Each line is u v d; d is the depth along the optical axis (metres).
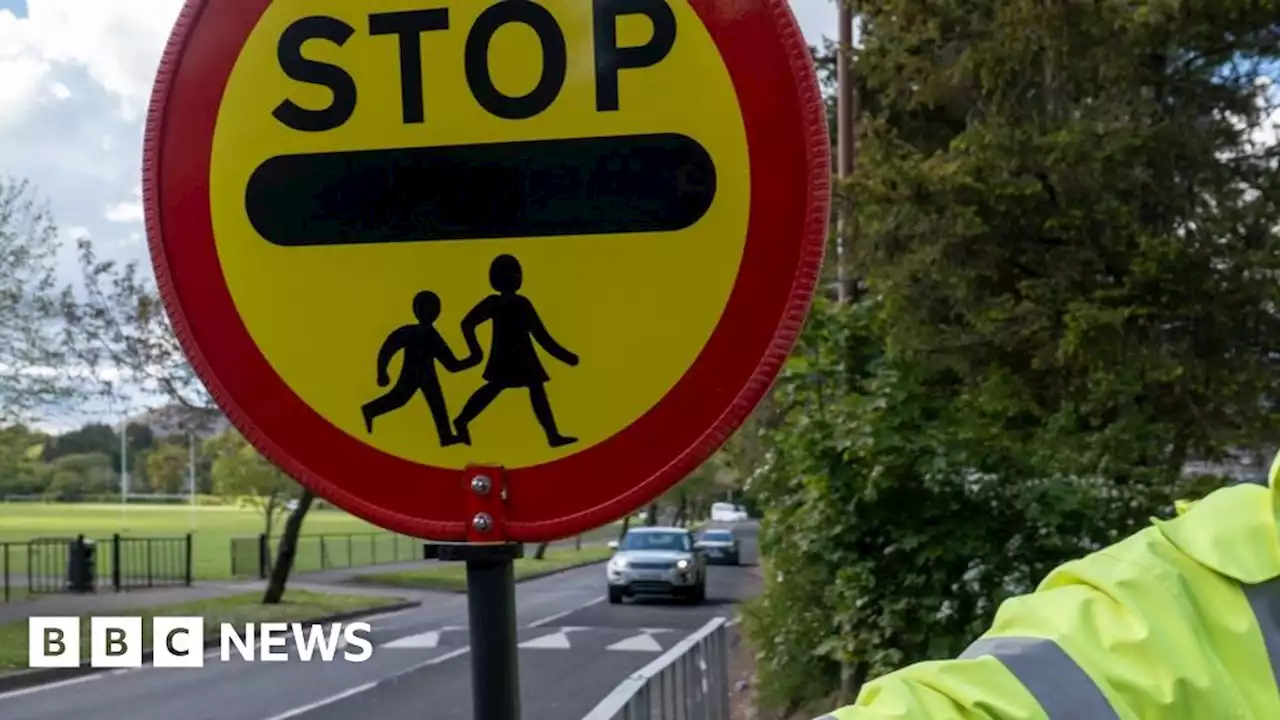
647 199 1.69
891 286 8.76
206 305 1.76
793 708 8.10
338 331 1.74
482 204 1.72
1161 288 8.23
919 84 9.79
